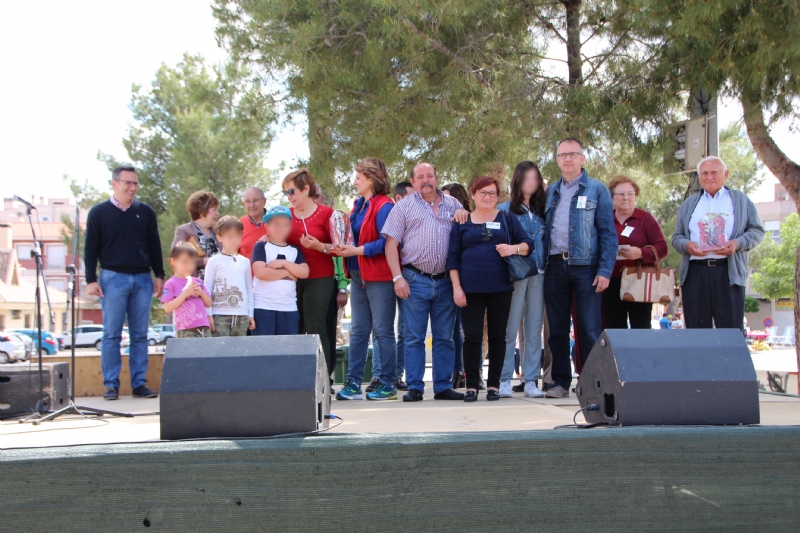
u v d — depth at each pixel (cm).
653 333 294
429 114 783
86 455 244
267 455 248
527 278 514
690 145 654
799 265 557
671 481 261
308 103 866
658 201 1001
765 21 566
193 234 568
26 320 3953
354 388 522
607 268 480
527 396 508
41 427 359
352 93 852
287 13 832
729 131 1301
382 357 514
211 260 502
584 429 269
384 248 499
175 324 493
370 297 512
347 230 511
